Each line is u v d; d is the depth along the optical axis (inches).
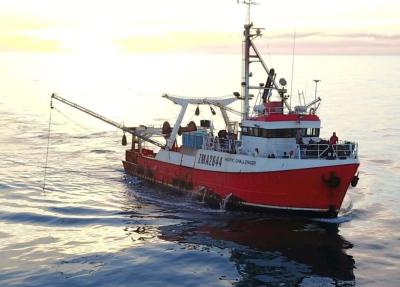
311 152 1332.4
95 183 1788.9
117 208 1469.0
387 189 1663.4
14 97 5536.4
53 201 1533.0
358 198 1541.6
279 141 1406.3
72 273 990.4
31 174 1908.2
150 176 1790.1
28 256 1077.1
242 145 1485.0
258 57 1501.0
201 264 1043.3
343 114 4173.2
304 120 1417.3
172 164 1673.2
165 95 1777.8
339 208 1315.2
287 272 1001.5
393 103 5032.0
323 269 1013.2
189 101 1743.4
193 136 1628.9
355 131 3225.9
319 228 1264.8
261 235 1218.0
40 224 1306.6
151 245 1152.2
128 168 1942.7
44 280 957.2
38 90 6717.5
